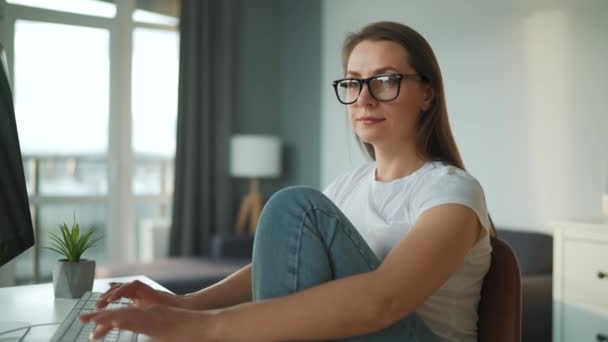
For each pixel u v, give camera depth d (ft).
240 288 4.21
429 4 12.69
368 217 4.14
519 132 10.61
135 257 16.21
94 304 3.74
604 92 9.16
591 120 9.36
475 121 11.56
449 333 3.69
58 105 15.06
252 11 17.76
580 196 9.50
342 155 15.40
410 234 3.21
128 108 15.94
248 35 17.69
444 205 3.34
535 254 9.52
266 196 17.99
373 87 4.14
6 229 3.34
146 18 16.25
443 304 3.68
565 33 9.80
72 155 15.25
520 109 10.60
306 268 3.15
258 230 3.31
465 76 11.80
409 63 4.13
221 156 16.80
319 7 16.47
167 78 16.63
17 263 14.48
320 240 3.19
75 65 15.25
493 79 11.17
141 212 16.38
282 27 18.24
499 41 11.04
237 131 17.43
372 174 4.58
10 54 14.39
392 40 4.14
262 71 17.95
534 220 10.30
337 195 4.83
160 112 16.55
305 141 17.12
